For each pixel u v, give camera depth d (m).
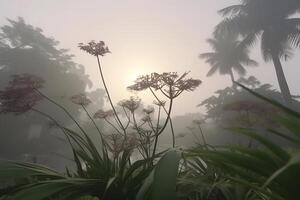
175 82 2.60
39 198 1.39
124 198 1.88
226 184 2.05
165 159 1.33
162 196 1.11
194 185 2.08
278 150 1.19
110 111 3.34
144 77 2.75
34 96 2.59
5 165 1.72
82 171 2.15
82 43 3.12
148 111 3.28
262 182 1.32
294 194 1.14
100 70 3.10
